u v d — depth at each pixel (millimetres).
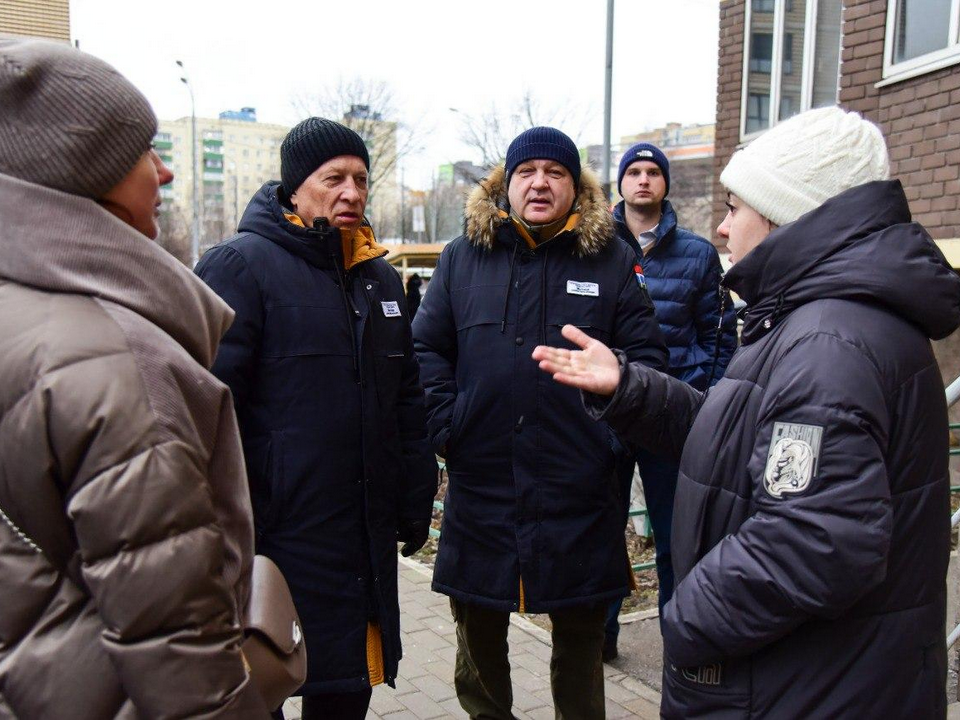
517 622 3947
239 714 1187
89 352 1123
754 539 1451
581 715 2799
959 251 4941
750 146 1736
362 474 2348
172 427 1160
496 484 2762
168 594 1115
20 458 1101
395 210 53812
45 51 1215
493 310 2797
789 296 1573
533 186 2723
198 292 1346
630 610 4172
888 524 1374
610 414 1993
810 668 1486
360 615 2318
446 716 3102
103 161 1242
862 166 1589
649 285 3805
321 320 2301
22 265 1168
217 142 79250
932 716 1514
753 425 1566
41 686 1141
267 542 2254
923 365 1507
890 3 5652
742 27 7918
